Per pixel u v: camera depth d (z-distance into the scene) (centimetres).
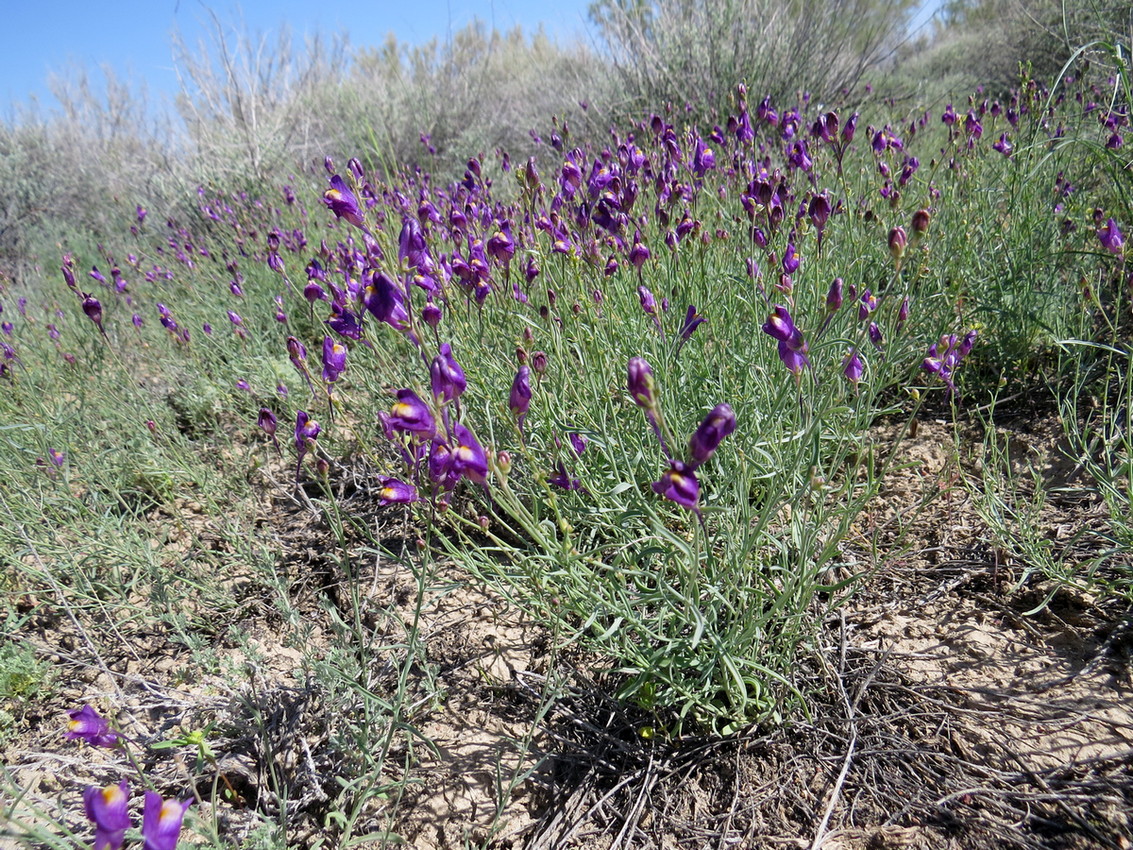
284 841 186
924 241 377
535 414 292
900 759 200
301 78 1166
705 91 901
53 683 272
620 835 196
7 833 157
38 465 354
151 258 794
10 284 809
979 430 331
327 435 387
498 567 228
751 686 220
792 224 338
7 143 1198
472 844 197
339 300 297
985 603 244
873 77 1015
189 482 387
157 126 1169
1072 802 178
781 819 192
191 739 191
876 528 262
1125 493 260
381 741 223
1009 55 1028
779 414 280
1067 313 357
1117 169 360
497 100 1234
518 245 348
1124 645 217
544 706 202
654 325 315
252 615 298
